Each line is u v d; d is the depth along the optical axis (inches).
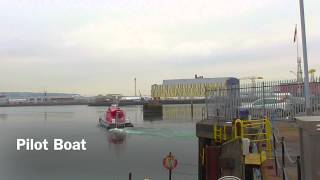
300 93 1130.7
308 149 336.2
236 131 804.0
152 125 4877.0
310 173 332.8
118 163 2133.4
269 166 645.3
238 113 1143.6
